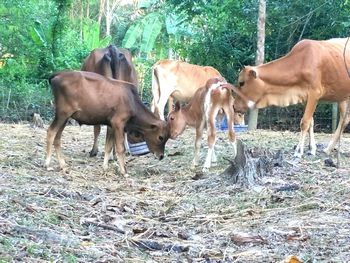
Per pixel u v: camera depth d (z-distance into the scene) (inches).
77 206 191.6
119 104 257.4
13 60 601.3
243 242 159.6
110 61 301.6
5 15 641.6
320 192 211.5
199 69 392.5
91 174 256.5
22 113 537.0
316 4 482.3
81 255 139.0
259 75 295.6
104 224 171.6
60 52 622.8
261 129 469.4
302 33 485.1
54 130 255.8
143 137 271.0
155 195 219.6
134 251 150.3
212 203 203.6
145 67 697.0
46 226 161.6
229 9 510.3
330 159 266.2
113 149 297.6
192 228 176.1
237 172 226.1
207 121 266.1
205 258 146.4
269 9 496.1
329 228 172.2
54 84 253.3
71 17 861.8
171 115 280.5
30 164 263.0
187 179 247.0
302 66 291.6
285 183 223.0
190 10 532.1
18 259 129.7
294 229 171.8
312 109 290.8
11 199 182.9
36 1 665.6
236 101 302.2
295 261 140.3
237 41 523.2
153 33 762.2
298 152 286.0
